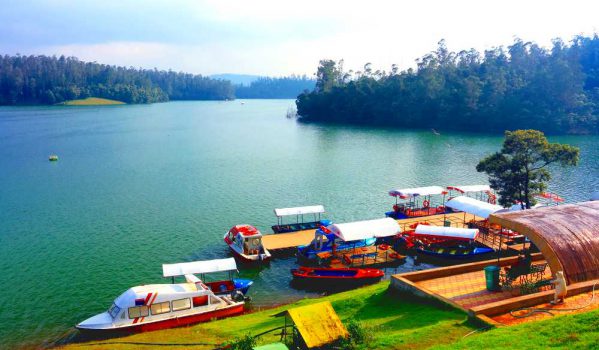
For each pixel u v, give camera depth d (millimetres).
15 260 56875
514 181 63375
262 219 74188
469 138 170125
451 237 55094
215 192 91062
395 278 34438
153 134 189750
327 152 140125
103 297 47031
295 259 57906
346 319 31266
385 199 85812
